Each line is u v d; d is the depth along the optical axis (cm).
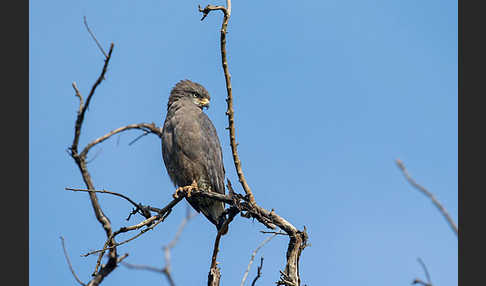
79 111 1085
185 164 1388
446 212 486
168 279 654
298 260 927
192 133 1389
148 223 1048
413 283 572
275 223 953
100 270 1034
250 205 965
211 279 955
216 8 959
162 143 1416
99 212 1083
